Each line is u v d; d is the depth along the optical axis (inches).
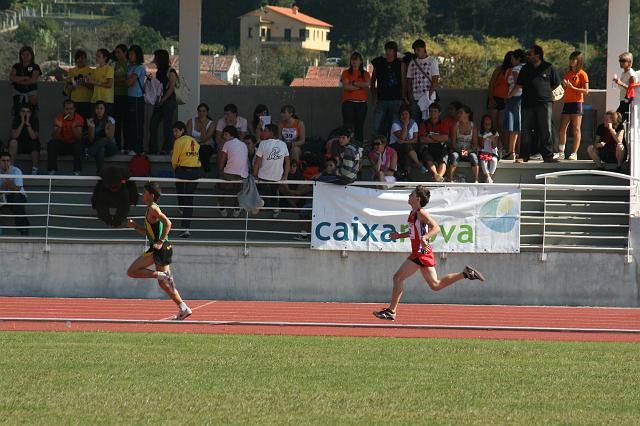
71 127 1733.5
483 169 1685.5
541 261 1507.1
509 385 858.8
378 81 1782.7
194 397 806.5
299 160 1701.5
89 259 1529.3
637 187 1515.7
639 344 1085.8
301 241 1562.5
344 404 787.4
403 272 1237.7
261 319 1294.3
